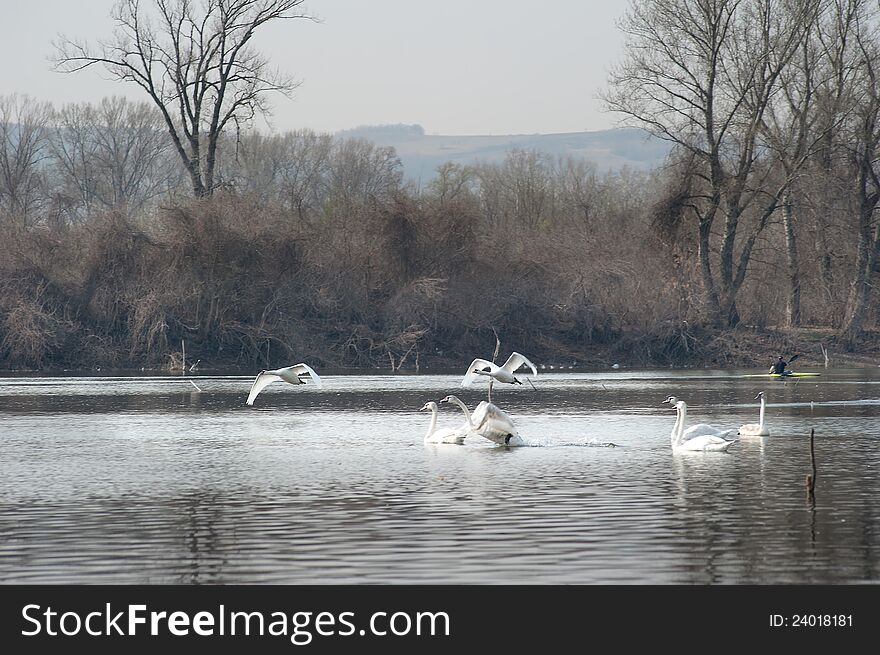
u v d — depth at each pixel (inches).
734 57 2864.2
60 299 2790.4
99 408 1721.2
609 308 3048.7
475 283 3031.5
